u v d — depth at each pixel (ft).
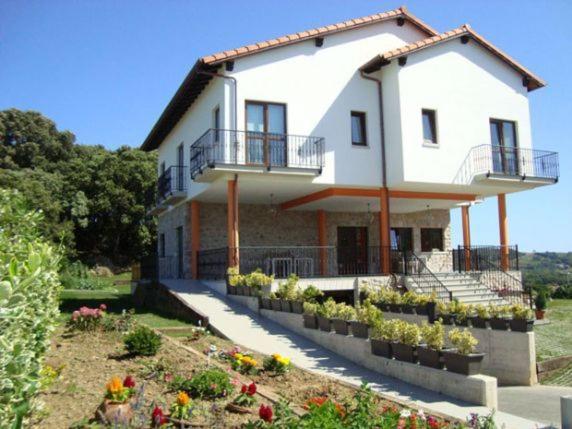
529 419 21.71
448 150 52.31
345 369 27.50
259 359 26.43
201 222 58.90
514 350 29.60
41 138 137.80
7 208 16.80
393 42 55.47
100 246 112.68
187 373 20.06
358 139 52.90
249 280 41.32
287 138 49.01
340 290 48.26
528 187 56.59
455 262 65.98
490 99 55.31
